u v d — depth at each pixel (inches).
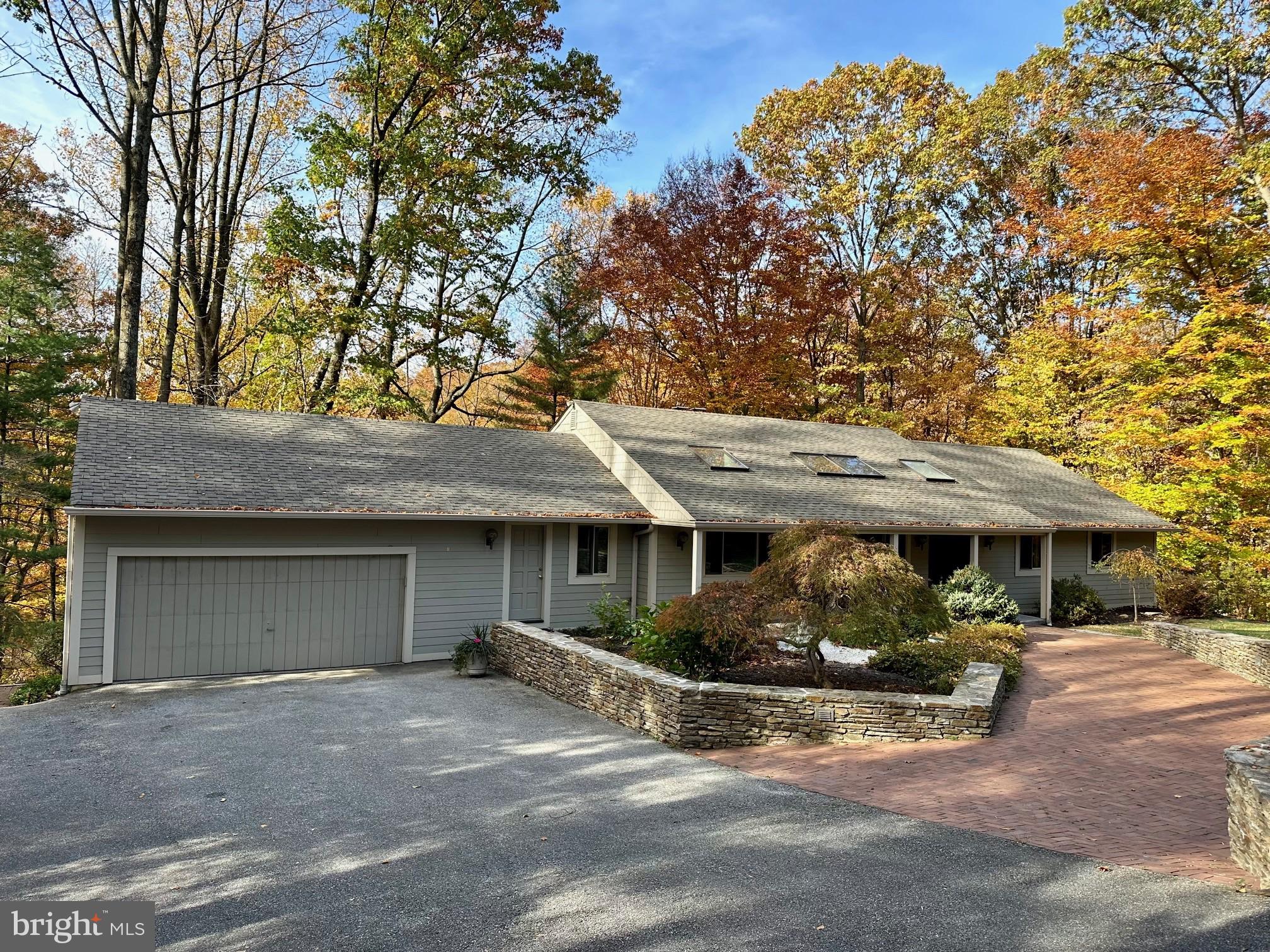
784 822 261.9
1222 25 968.9
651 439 726.5
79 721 383.6
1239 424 722.2
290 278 912.3
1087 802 286.5
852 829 256.4
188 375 1033.5
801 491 690.2
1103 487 940.6
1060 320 1120.8
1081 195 1007.0
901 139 1206.9
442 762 327.6
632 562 656.4
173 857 230.2
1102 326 1074.1
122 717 390.6
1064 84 1174.3
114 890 208.2
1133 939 181.5
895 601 390.9
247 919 191.6
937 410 1250.6
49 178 925.2
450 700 439.2
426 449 642.2
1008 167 1254.9
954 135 1196.5
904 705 369.7
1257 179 808.3
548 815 267.9
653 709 374.6
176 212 899.4
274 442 580.7
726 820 263.7
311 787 293.1
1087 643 652.1
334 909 197.0
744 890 208.5
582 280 1191.6
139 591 472.4
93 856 230.7
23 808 269.6
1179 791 302.4
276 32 872.9
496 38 951.6
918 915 194.2
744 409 1142.3
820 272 1192.2
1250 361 732.7
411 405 989.8
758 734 364.5
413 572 557.3
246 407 1122.0
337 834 248.7
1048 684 493.0
